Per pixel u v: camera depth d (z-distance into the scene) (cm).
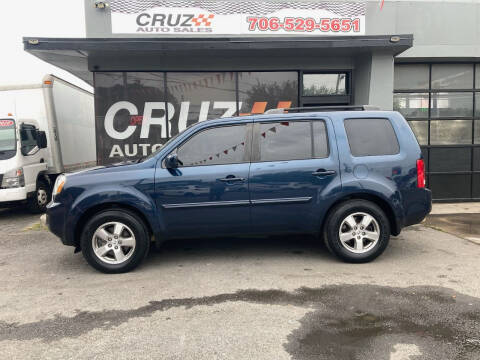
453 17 919
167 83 890
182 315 343
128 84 883
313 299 371
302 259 497
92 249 452
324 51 848
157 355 279
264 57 901
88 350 287
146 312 351
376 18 890
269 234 480
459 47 923
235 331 312
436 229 667
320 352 279
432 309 346
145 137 895
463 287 396
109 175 455
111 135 891
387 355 274
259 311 347
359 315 337
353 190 462
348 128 480
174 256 521
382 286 401
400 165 470
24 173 863
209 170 461
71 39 759
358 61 917
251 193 462
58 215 451
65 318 342
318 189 465
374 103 877
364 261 474
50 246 601
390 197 464
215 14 854
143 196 452
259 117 479
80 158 1169
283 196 465
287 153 472
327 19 878
